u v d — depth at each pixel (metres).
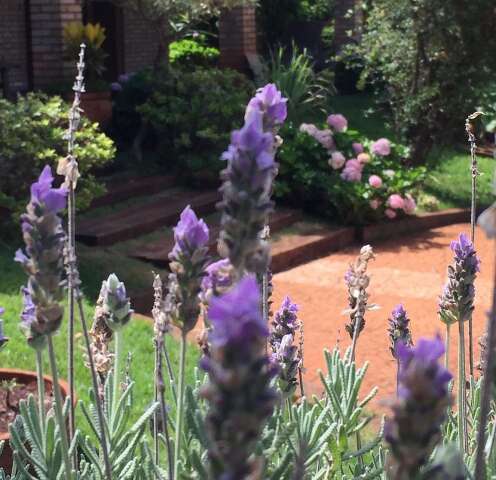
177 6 12.12
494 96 12.92
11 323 6.04
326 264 10.23
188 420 1.70
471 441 2.57
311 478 2.26
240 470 0.90
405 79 13.38
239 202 1.22
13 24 15.34
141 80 12.57
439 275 9.82
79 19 12.28
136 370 5.45
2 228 8.46
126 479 2.04
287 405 2.44
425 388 0.96
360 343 7.47
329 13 24.97
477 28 12.56
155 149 12.60
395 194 11.39
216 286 1.47
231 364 0.86
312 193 11.47
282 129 11.98
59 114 8.83
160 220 10.12
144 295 7.92
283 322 2.56
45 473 2.02
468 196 13.07
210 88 12.15
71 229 1.87
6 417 4.32
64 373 5.23
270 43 23.17
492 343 1.12
